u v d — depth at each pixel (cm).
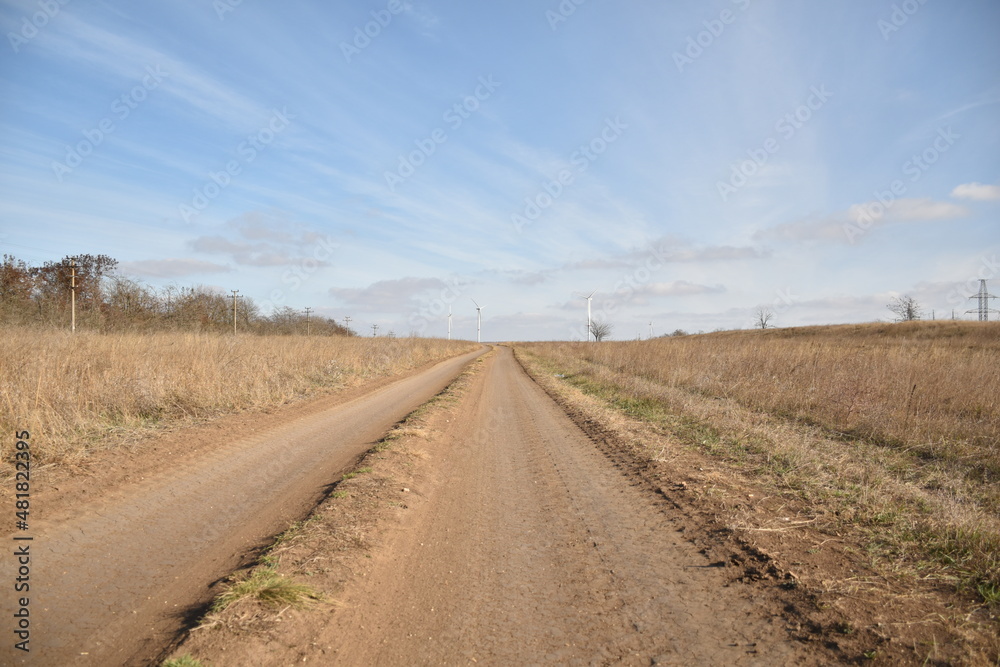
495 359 4422
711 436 980
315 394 1513
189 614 363
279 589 377
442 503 643
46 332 1608
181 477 674
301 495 629
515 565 472
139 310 3697
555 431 1135
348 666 318
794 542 504
